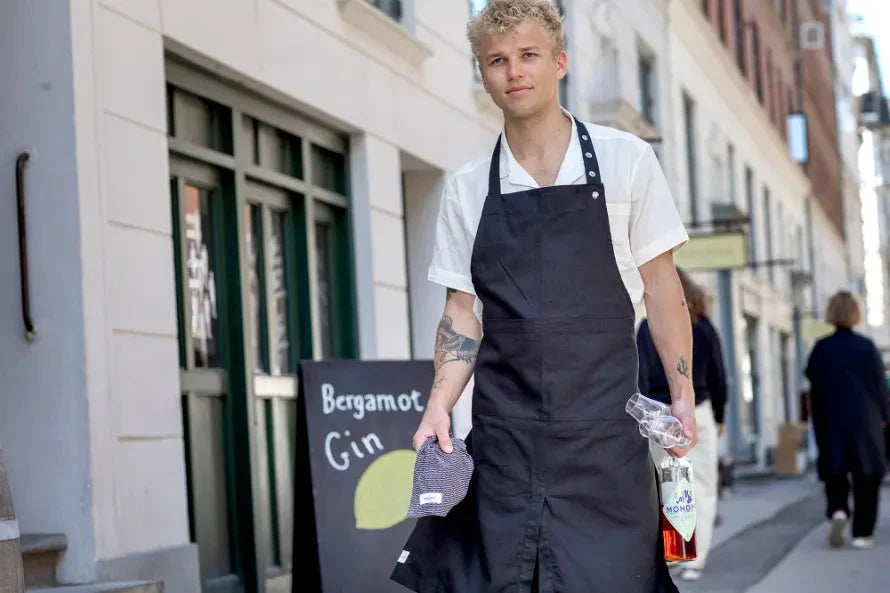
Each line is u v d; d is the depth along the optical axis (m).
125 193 6.12
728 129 25.78
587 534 3.31
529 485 3.34
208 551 6.96
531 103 3.37
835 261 48.66
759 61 31.09
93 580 5.70
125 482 5.97
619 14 17.05
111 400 5.90
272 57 7.64
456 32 10.83
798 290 33.91
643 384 7.91
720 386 8.51
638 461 3.36
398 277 9.34
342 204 8.89
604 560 3.29
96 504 5.75
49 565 5.70
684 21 21.45
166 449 6.31
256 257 7.82
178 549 6.27
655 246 3.44
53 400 5.78
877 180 77.62
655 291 3.50
